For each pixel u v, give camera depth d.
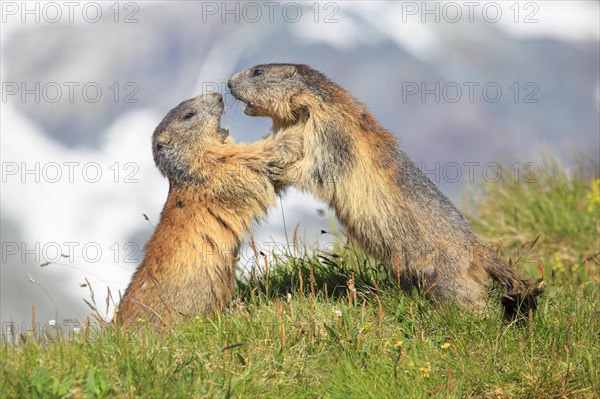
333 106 10.31
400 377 7.94
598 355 8.47
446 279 9.62
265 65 10.95
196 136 10.47
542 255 13.53
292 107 10.66
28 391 7.14
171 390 7.32
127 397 7.27
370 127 10.24
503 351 8.52
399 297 9.37
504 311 9.38
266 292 9.62
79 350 7.74
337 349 8.41
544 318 9.12
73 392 7.21
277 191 10.87
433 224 9.80
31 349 7.76
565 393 7.98
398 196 9.88
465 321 8.93
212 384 7.48
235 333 8.51
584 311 9.30
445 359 8.34
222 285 10.14
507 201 15.50
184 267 9.89
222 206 10.30
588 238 13.99
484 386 8.07
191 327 8.88
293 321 8.72
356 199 10.05
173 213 10.24
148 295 9.80
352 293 9.34
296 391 7.76
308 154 10.38
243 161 10.38
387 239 9.93
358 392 7.65
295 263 10.71
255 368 7.93
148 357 7.80
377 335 8.65
